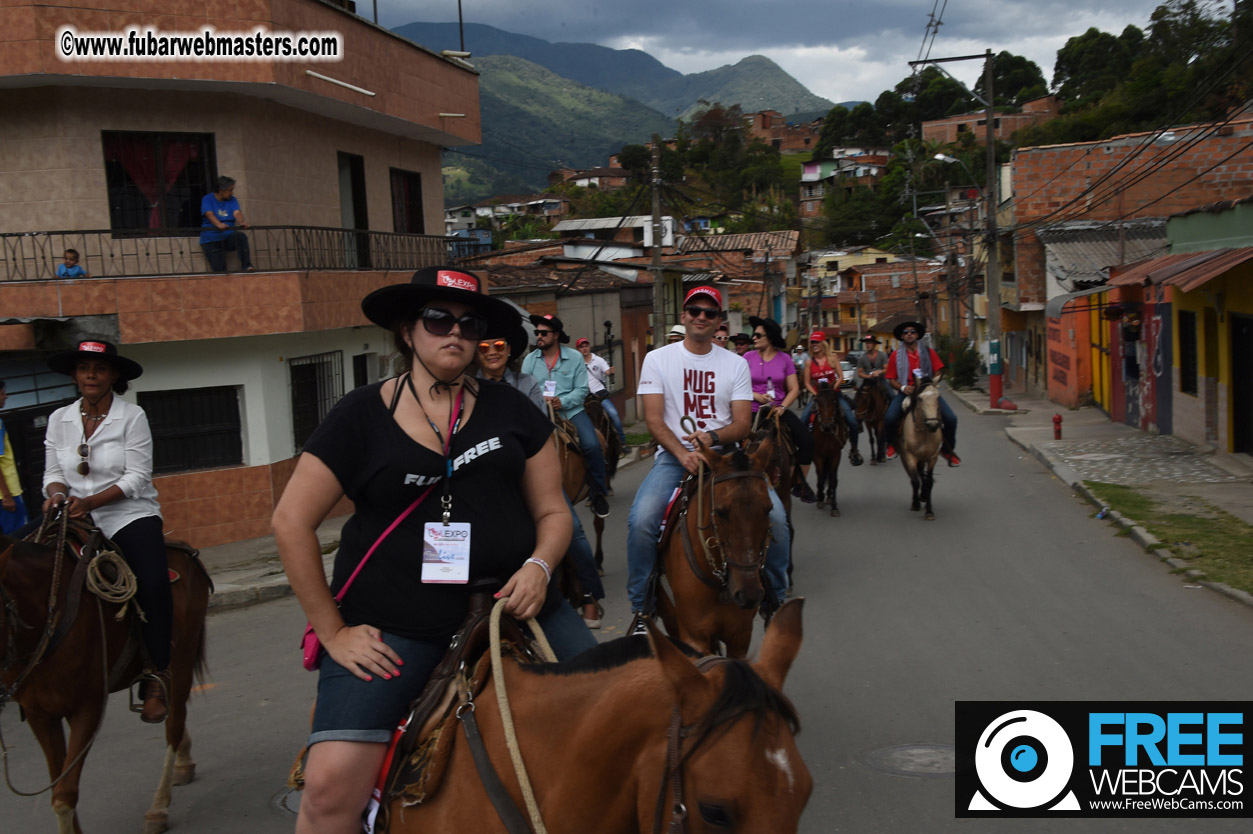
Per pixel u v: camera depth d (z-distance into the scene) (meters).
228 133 15.34
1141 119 48.06
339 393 17.27
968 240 48.25
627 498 16.64
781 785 2.17
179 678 5.73
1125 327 23.84
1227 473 15.62
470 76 21.55
